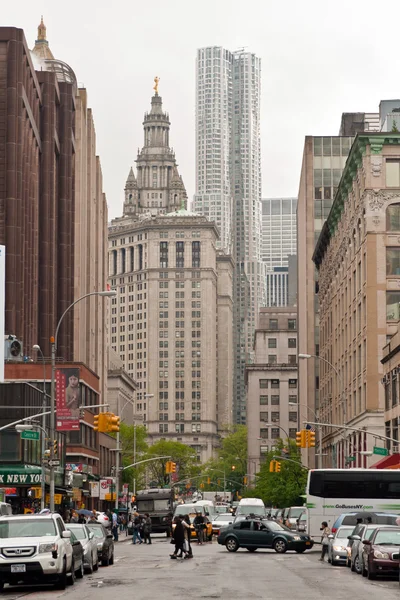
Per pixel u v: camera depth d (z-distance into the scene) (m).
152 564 53.81
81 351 150.00
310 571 47.78
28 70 123.81
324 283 148.38
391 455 87.62
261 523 70.81
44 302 132.25
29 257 121.69
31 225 124.50
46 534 36.84
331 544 53.75
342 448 122.06
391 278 99.81
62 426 77.19
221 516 101.06
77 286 148.88
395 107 139.38
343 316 121.44
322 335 152.12
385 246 99.88
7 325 110.56
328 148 167.00
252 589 36.16
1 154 112.69
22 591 36.06
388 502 70.06
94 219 173.75
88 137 167.00
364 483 70.44
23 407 92.94
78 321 147.75
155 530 108.38
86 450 131.25
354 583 39.78
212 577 42.91
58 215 142.12
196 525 86.62
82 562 42.75
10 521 37.25
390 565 41.19
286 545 69.44
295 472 145.38
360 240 106.00
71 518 86.19
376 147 100.69
